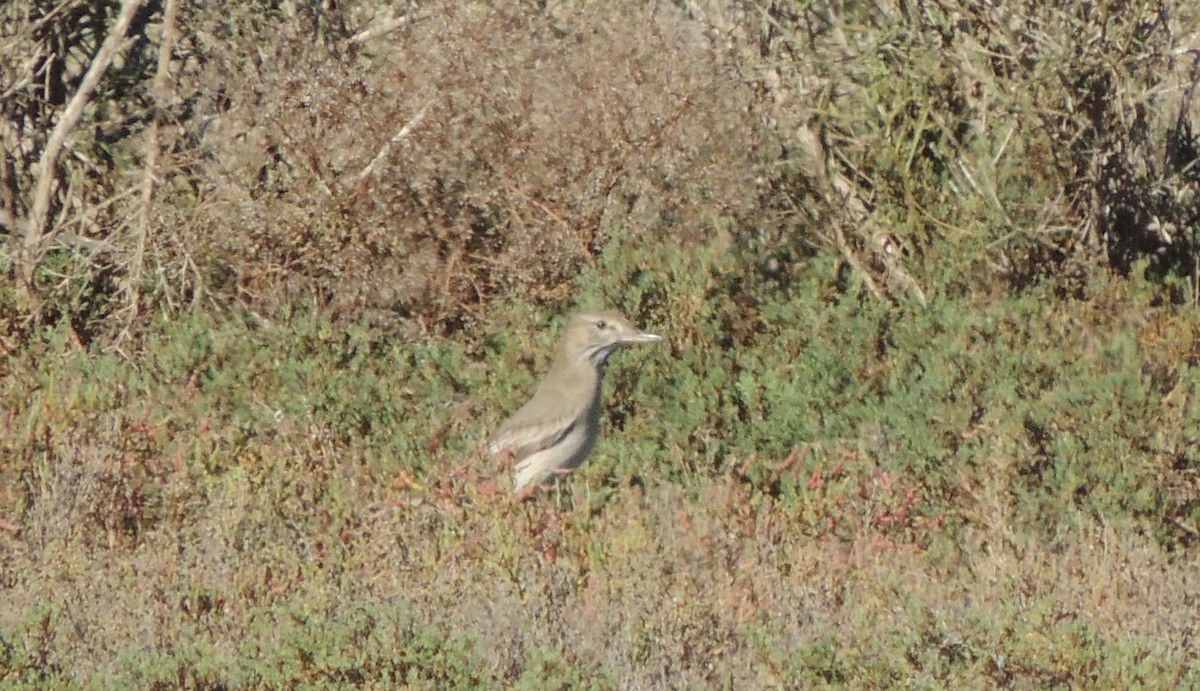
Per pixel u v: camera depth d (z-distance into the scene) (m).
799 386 14.04
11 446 12.55
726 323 14.92
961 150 16.11
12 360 15.45
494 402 14.62
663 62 15.85
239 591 10.59
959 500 12.84
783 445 13.82
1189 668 9.75
